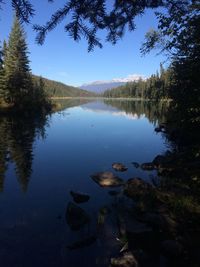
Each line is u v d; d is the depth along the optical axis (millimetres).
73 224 8930
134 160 17609
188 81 10547
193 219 8516
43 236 8203
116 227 8695
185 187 11086
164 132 29312
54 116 47562
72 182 13242
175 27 7965
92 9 3336
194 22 7613
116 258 6863
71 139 25078
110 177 13359
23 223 9047
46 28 3119
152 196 10406
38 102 55406
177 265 6660
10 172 14750
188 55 9461
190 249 7191
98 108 77125
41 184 12938
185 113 11133
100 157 18391
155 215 8758
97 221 9117
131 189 11594
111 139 25453
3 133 26016
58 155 18797
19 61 48031
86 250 7512
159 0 3832
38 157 18047
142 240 7785
